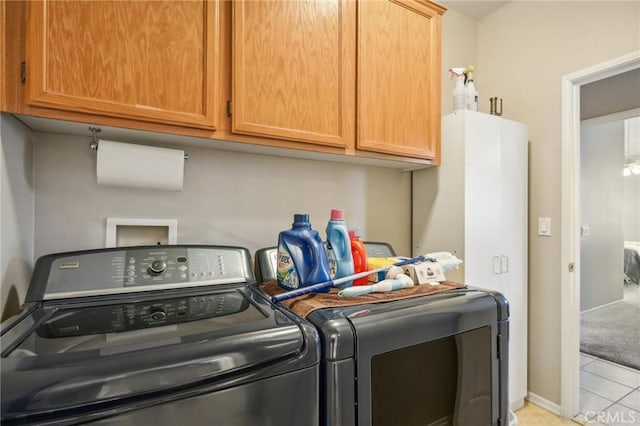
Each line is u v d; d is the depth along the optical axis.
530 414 1.88
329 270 1.07
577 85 1.88
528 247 2.02
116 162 1.06
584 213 3.76
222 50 1.08
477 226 1.66
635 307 3.96
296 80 1.20
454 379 0.94
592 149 3.83
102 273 0.95
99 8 0.91
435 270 1.20
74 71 0.88
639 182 4.87
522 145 1.91
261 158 1.46
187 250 1.09
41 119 0.91
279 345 0.66
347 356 0.74
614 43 1.68
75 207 1.14
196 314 0.78
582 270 3.76
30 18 0.84
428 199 1.79
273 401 0.64
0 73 0.81
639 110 2.55
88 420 0.49
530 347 2.02
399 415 0.83
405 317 0.84
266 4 1.15
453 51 2.21
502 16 2.19
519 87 2.09
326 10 1.27
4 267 0.85
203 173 1.34
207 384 0.58
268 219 1.47
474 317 0.97
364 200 1.74
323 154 1.38
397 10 1.45
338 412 0.72
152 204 1.25
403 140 1.47
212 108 1.06
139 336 0.62
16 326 0.69
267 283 1.21
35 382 0.47
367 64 1.36
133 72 0.95
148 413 0.53
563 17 1.88
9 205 0.88
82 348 0.56
